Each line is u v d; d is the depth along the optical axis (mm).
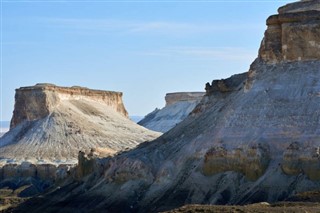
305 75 120562
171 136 140500
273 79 123375
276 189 107312
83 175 147000
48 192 153250
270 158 113062
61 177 162375
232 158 117188
